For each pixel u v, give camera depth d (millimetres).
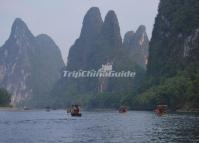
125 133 83625
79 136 78625
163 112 174000
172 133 79562
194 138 68125
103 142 66125
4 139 74250
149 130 90312
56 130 95812
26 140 72188
